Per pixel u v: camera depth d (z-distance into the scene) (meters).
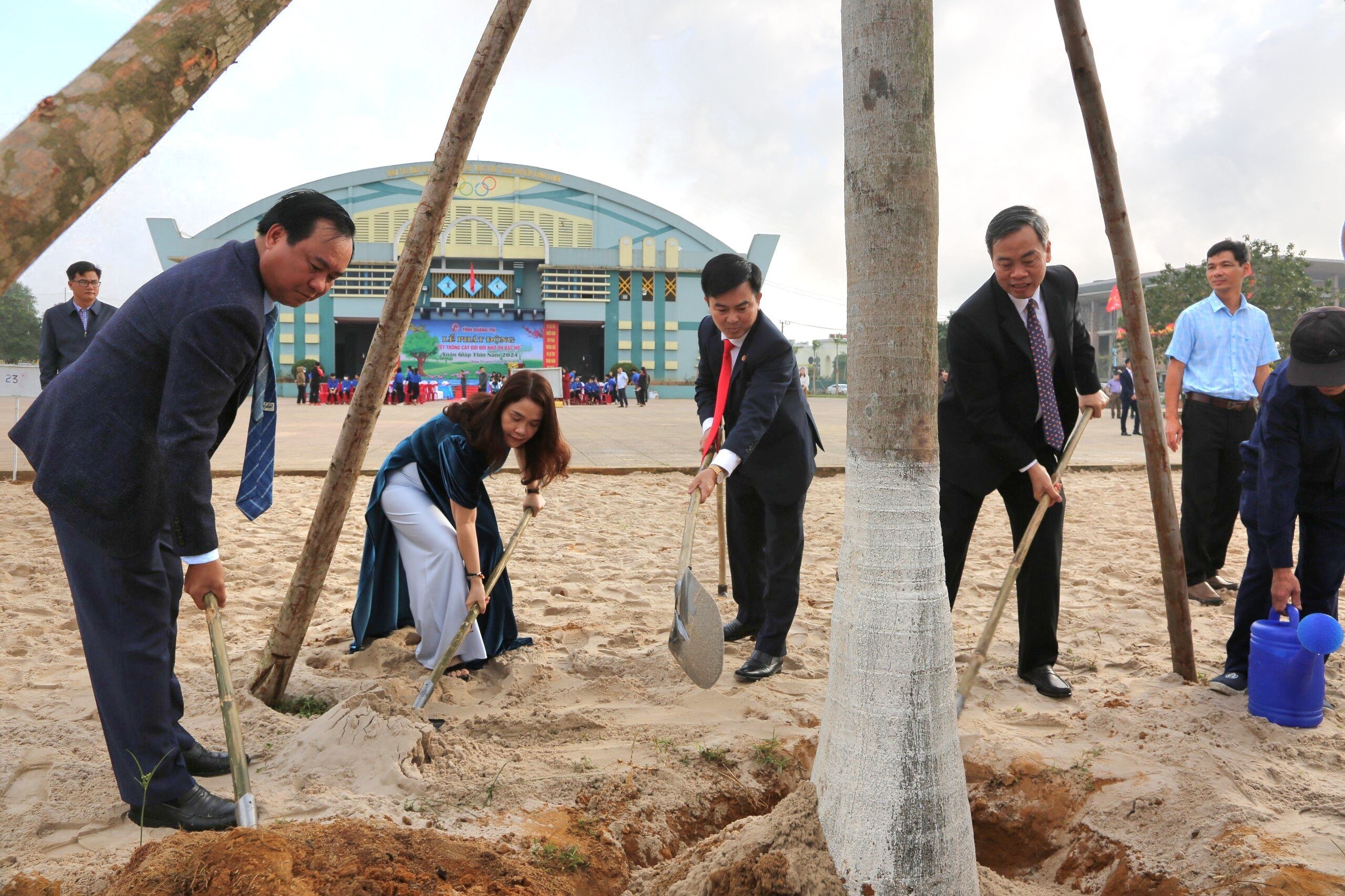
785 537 3.90
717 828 2.79
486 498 3.96
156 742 2.46
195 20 1.28
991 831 2.87
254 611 4.79
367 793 2.67
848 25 1.95
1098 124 3.53
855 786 1.98
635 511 8.45
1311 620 3.13
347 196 42.97
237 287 2.33
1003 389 3.67
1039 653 3.79
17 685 3.59
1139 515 8.37
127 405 2.29
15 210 1.15
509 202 44.47
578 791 2.73
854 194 1.97
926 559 1.98
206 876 1.87
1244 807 2.64
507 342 45.28
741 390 3.98
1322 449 3.35
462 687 3.71
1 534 6.63
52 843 2.39
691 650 3.12
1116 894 2.49
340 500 3.19
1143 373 3.71
